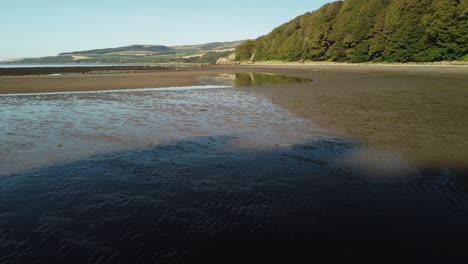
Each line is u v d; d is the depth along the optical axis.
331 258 3.96
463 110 13.30
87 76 41.22
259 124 11.63
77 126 11.55
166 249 4.18
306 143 9.09
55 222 4.89
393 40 51.41
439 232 4.45
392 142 8.94
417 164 7.12
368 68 49.81
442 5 40.59
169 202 5.53
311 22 93.12
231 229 4.64
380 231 4.52
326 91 21.16
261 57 119.56
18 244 4.32
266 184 6.25
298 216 4.98
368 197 5.59
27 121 12.45
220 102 17.17
